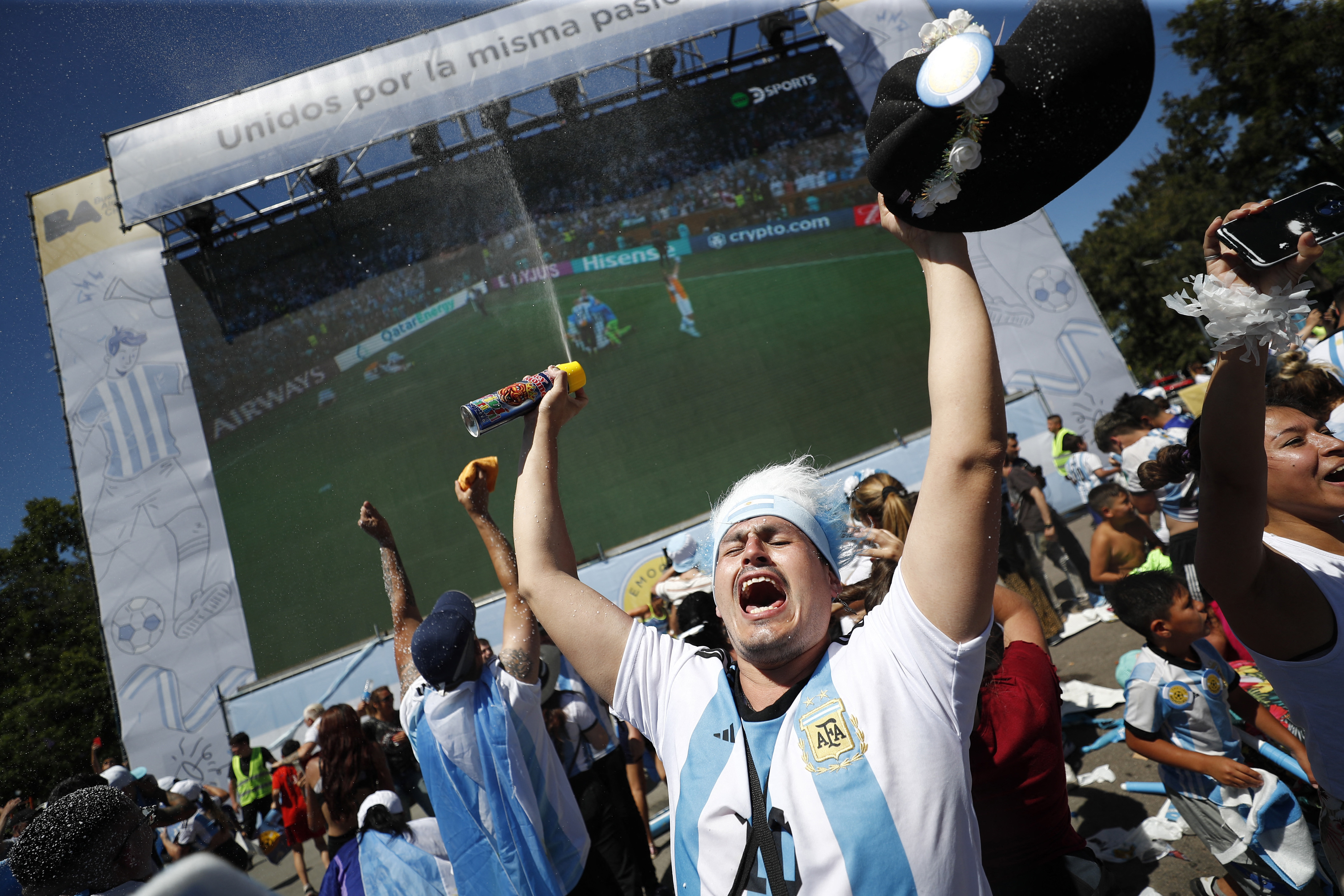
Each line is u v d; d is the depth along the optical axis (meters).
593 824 3.48
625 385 11.48
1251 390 1.34
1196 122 21.17
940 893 1.03
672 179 11.97
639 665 1.38
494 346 11.52
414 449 11.20
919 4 12.08
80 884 1.78
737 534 1.36
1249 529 1.41
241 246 11.56
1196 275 1.37
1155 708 2.46
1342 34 17.38
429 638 2.26
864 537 2.02
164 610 10.70
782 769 1.15
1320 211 1.25
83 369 11.27
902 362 11.55
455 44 10.70
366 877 2.45
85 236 11.56
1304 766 2.53
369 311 11.57
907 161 1.01
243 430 11.28
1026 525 6.50
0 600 9.98
